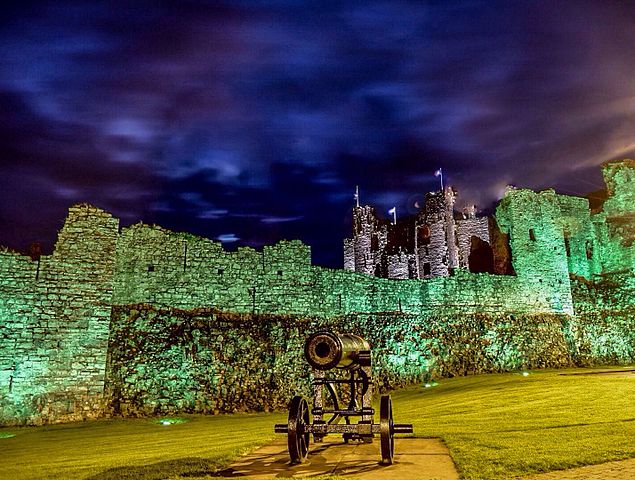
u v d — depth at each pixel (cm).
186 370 2894
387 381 3488
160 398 2777
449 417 1934
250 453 1266
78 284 2827
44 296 2731
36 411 2569
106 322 2847
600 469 1012
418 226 5769
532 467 1030
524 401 2214
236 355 3073
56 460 1492
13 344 2606
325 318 3547
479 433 1445
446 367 3775
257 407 2931
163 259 3144
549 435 1364
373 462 1121
